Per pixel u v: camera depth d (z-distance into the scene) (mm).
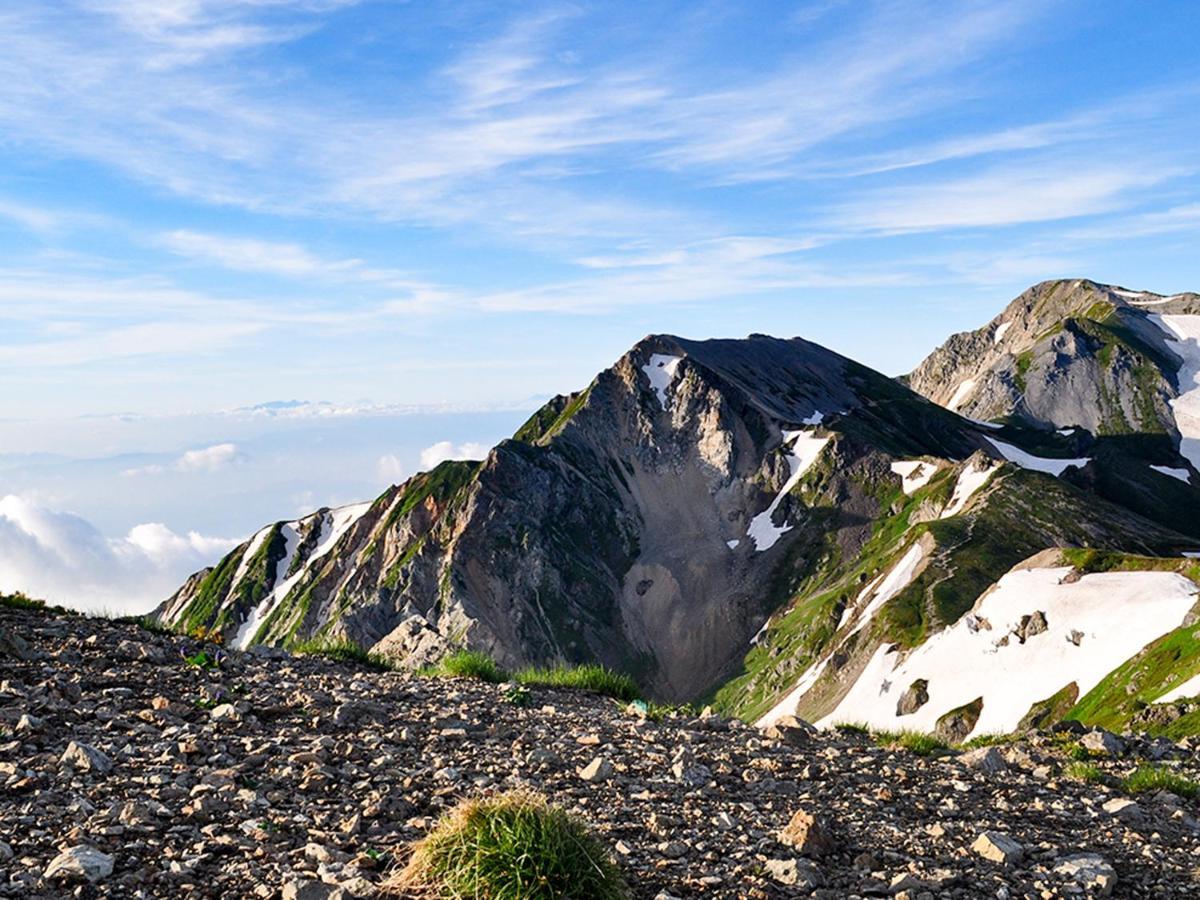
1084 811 12695
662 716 17797
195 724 13156
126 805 9383
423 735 13969
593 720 16578
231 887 7988
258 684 16078
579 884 8016
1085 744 16953
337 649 21656
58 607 20031
